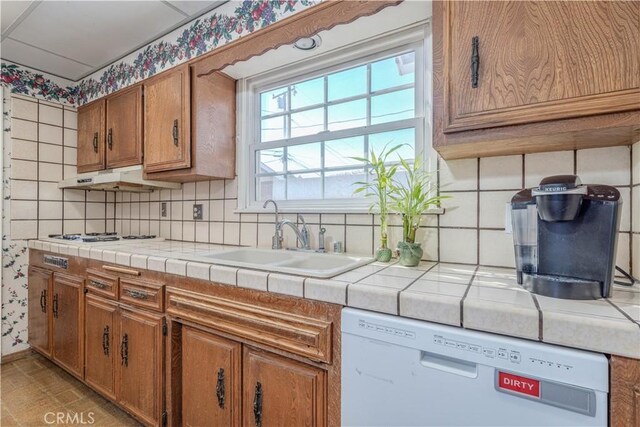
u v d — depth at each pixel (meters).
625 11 0.74
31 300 2.17
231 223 1.93
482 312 0.69
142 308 1.43
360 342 0.83
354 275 1.02
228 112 1.89
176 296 1.28
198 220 2.08
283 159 1.85
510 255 1.16
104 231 2.61
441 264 1.23
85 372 1.73
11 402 1.73
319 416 0.93
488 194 1.20
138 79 2.08
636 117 0.74
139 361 1.43
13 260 2.16
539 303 0.70
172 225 2.22
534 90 0.83
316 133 1.73
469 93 0.92
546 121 0.83
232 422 1.13
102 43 2.01
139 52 2.07
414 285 0.87
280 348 0.99
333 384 0.90
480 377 0.68
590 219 0.77
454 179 1.26
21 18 1.76
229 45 1.60
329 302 0.90
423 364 0.74
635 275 0.93
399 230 1.39
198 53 1.76
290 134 1.83
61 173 2.40
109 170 2.19
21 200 2.20
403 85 1.49
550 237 0.82
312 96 1.76
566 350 0.62
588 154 1.04
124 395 1.50
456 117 0.94
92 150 2.32
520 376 0.64
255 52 1.53
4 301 2.12
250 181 1.90
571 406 0.60
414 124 1.42
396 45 1.47
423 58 1.40
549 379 0.62
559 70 0.80
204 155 1.76
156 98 1.87
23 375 2.00
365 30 1.41
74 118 2.48
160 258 1.34
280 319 0.99
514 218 0.89
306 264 1.48
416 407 0.75
